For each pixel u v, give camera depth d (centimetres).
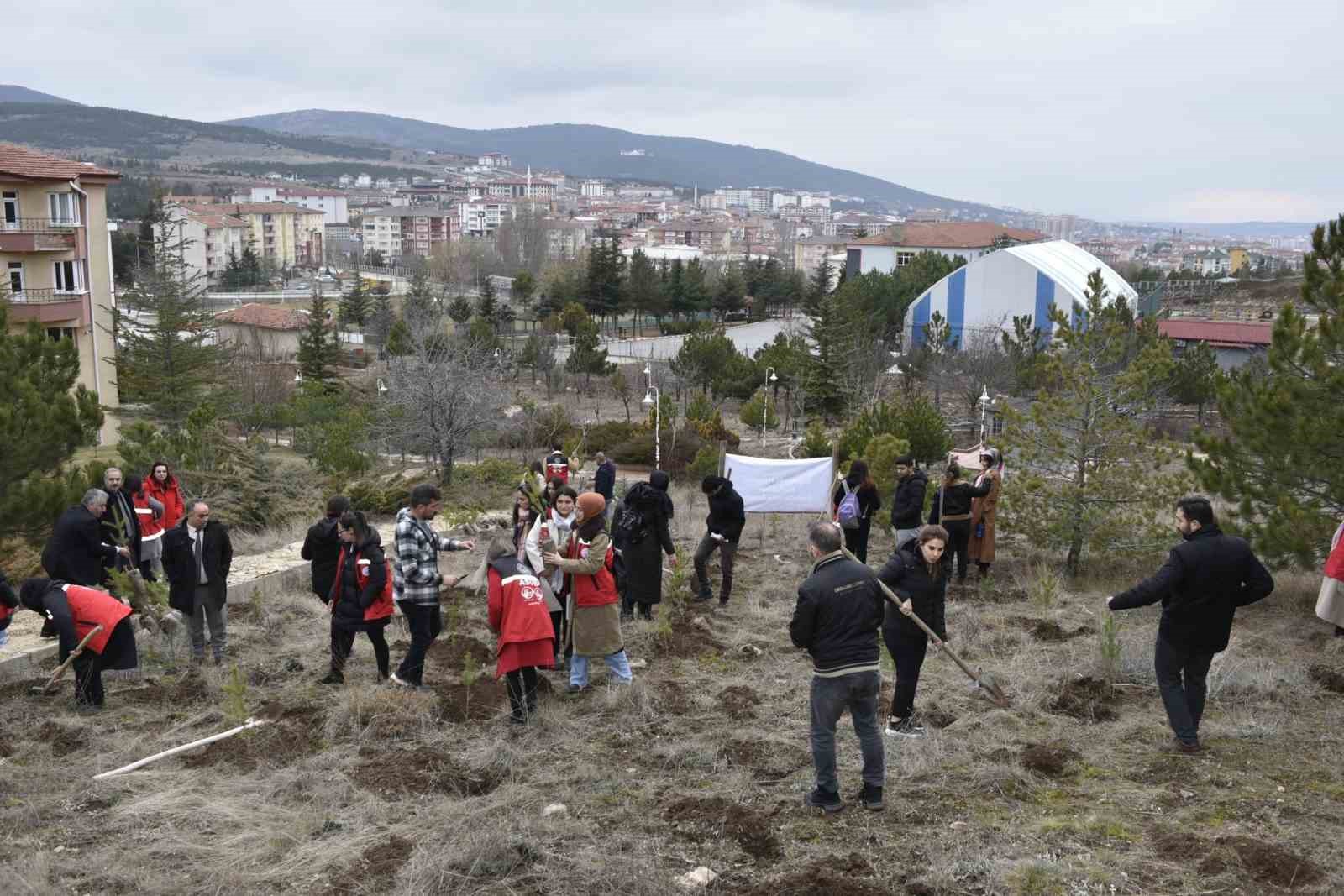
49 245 3494
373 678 915
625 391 4919
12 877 545
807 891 533
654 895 531
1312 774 666
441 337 2809
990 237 10869
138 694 890
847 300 5269
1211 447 1133
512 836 588
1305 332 1087
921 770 684
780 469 1470
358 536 880
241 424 3912
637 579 1077
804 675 921
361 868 568
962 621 1066
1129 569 1283
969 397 3944
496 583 801
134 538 1093
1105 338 1265
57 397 1252
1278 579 1182
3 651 998
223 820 627
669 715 816
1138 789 648
